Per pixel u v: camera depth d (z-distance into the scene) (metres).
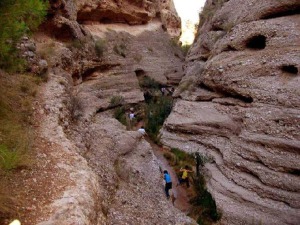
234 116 12.20
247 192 9.54
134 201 8.55
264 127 10.49
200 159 11.72
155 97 22.27
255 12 14.00
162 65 25.83
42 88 10.34
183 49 32.88
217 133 12.53
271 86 11.30
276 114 10.45
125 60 22.19
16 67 8.55
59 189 5.67
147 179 10.34
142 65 23.91
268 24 12.98
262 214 8.88
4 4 5.91
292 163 9.18
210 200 9.95
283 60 11.48
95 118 14.34
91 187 6.25
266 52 12.32
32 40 12.67
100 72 19.17
